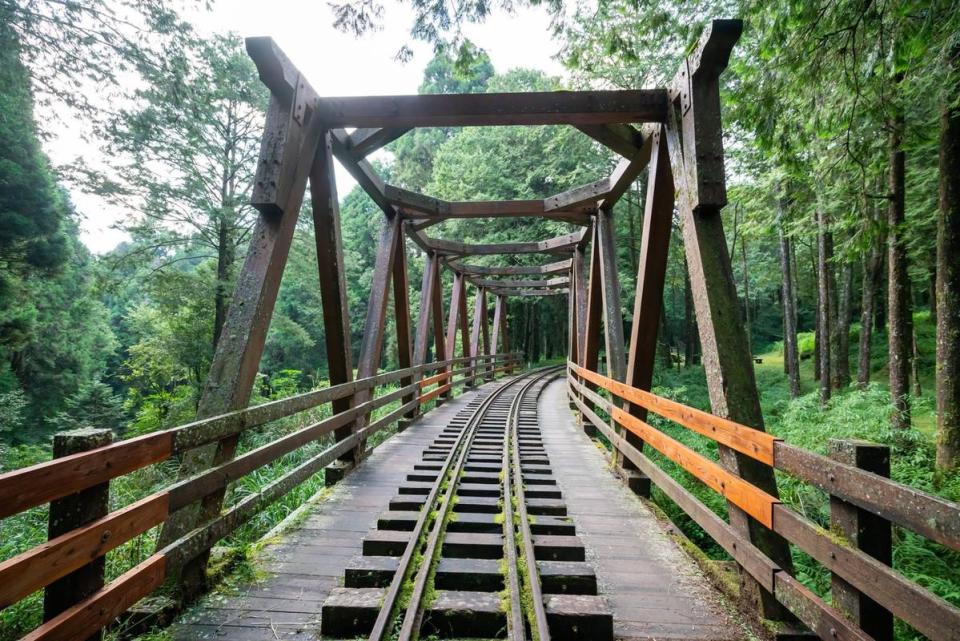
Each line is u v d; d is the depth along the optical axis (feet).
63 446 5.78
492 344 71.51
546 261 79.56
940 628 4.40
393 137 16.92
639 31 15.56
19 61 22.86
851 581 5.72
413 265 95.20
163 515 7.42
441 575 8.96
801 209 31.42
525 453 20.85
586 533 12.25
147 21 24.00
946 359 21.12
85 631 5.73
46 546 5.12
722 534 9.07
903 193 25.80
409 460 20.03
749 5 13.94
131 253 42.06
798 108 16.70
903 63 13.69
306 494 16.84
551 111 13.32
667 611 8.48
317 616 8.26
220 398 10.36
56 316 64.39
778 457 7.38
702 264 10.69
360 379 20.68
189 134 36.29
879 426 24.85
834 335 56.13
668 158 13.97
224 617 8.17
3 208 46.14
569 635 7.63
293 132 12.50
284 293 120.37
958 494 18.80
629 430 16.74
